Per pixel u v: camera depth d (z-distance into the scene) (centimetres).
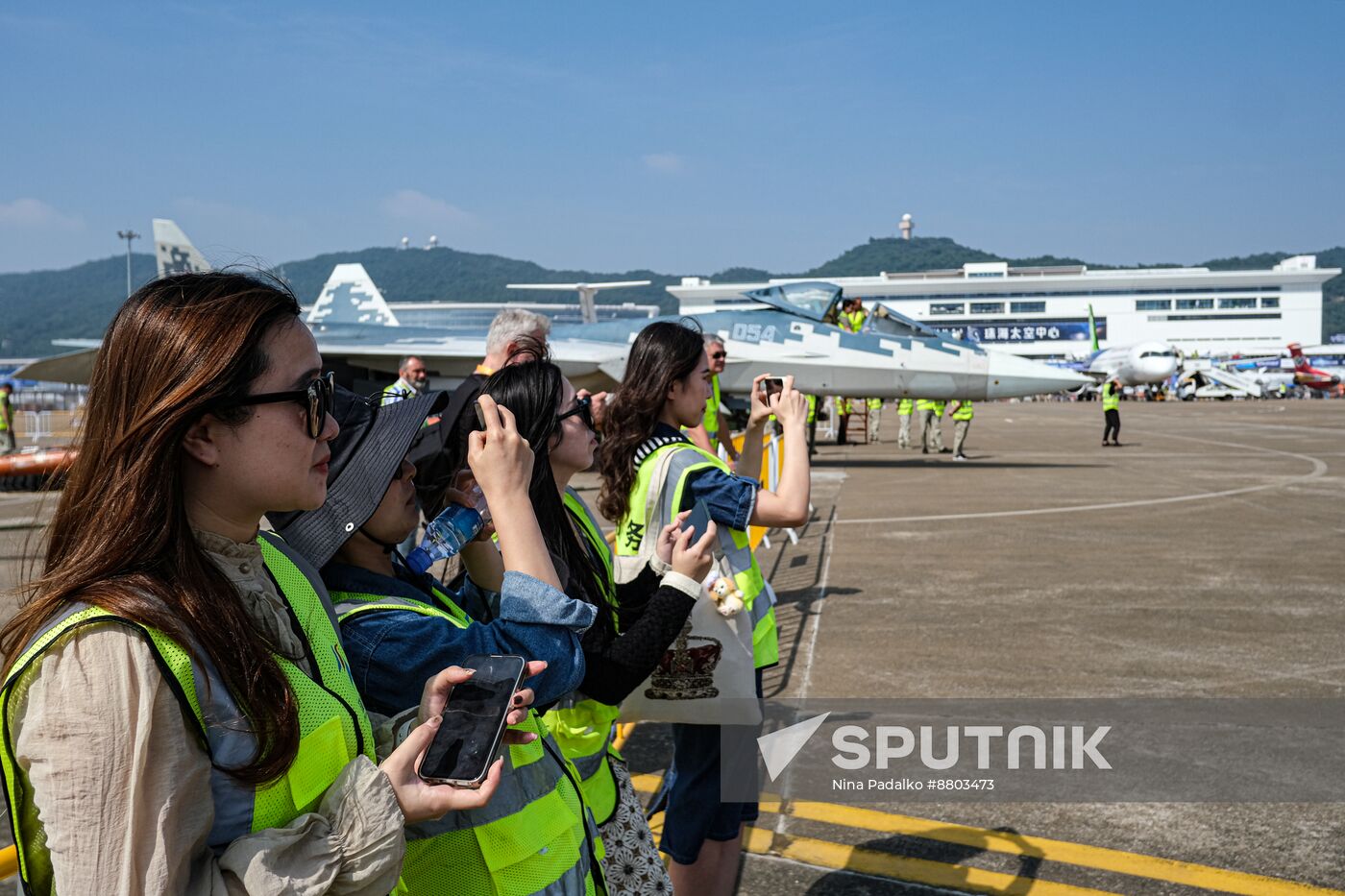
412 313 11975
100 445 129
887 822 404
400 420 175
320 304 4278
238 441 133
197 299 132
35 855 121
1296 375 7325
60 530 130
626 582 265
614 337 2002
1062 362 8512
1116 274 14925
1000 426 3609
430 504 223
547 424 227
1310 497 1422
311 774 132
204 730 122
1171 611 750
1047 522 1209
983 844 384
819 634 689
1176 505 1352
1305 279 14650
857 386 1938
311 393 138
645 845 239
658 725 528
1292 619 720
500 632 169
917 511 1322
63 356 1991
